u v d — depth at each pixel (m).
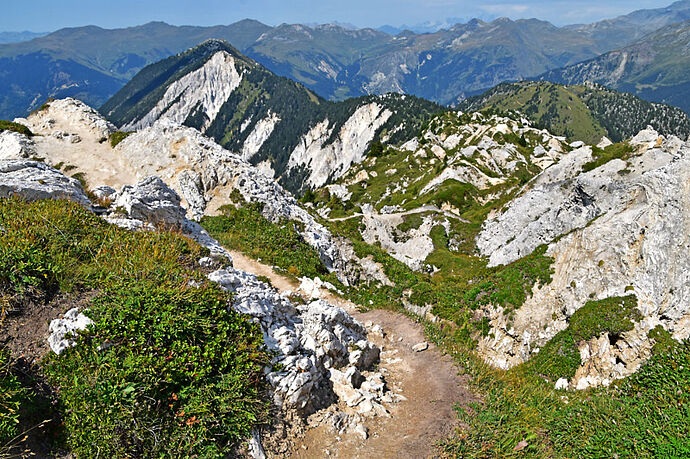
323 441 11.49
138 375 9.46
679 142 55.81
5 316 10.09
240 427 10.13
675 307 25.19
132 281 11.72
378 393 14.23
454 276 64.56
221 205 39.56
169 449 9.06
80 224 15.15
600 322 27.05
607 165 58.72
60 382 9.20
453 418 13.09
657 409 13.59
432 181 123.44
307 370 12.52
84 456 8.49
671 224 27.28
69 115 52.00
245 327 12.48
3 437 7.75
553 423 13.61
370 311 24.41
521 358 29.69
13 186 17.53
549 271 32.47
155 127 46.94
